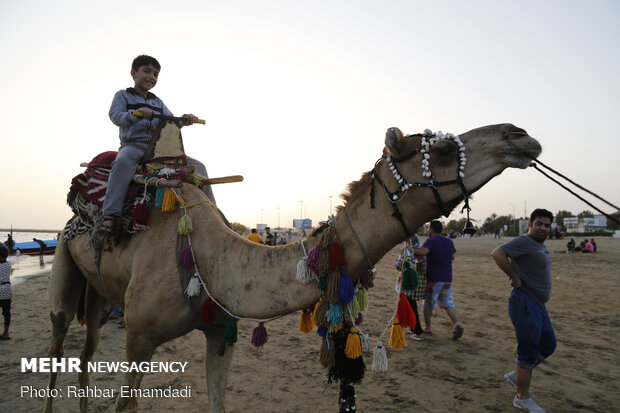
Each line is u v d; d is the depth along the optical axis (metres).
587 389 4.98
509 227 108.69
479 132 2.47
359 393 4.80
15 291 12.31
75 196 3.95
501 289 13.06
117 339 7.00
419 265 3.95
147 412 4.25
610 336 7.43
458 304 10.45
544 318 4.49
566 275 16.55
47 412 3.92
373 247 2.66
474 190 2.45
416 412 4.30
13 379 5.16
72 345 6.66
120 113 3.50
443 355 6.26
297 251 2.84
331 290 2.58
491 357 6.16
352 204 2.75
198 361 5.91
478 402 4.57
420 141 2.56
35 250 30.41
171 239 3.15
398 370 5.59
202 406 4.42
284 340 7.09
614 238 58.69
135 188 3.40
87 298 4.17
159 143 3.54
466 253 30.38
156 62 3.85
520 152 2.33
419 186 2.51
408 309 2.88
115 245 3.35
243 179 3.72
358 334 2.92
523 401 4.36
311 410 4.32
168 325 3.05
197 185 3.68
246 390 4.85
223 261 2.99
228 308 2.92
